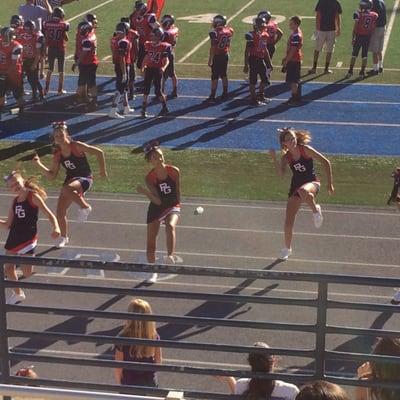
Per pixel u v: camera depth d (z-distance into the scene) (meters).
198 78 32.00
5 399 8.49
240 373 8.21
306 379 8.09
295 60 28.30
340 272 17.06
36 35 28.66
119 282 16.56
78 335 8.34
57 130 17.55
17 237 15.24
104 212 20.23
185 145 24.94
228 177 22.53
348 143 25.06
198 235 18.92
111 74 32.84
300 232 19.02
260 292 16.12
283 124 26.77
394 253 17.91
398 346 7.79
